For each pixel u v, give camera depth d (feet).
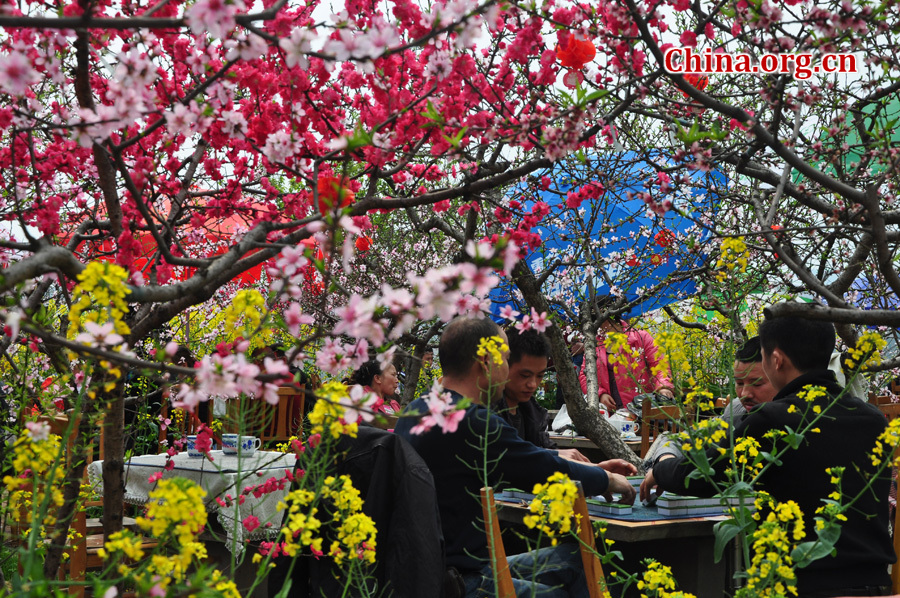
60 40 5.11
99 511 12.89
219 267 5.16
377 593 7.23
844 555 7.64
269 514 11.98
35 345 6.88
